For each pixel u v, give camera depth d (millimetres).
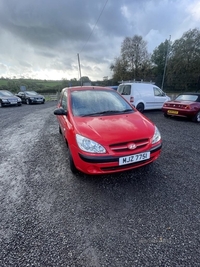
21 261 1382
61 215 1886
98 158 2066
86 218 1832
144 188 2334
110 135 2162
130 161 2160
